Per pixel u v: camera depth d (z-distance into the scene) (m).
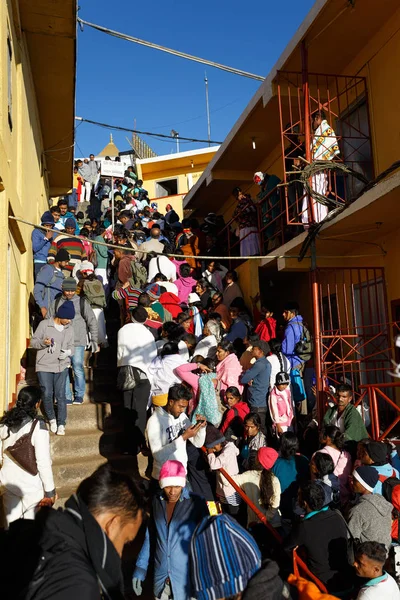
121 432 6.61
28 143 8.57
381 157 7.71
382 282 7.42
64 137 11.85
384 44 7.55
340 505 4.77
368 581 3.37
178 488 3.78
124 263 9.55
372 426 5.44
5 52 5.90
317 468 4.47
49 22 8.05
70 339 6.53
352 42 7.93
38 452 4.28
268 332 8.52
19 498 4.18
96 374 7.88
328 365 8.48
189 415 6.09
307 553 3.68
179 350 7.24
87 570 1.84
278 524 4.75
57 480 5.95
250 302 9.91
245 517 5.23
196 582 2.61
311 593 3.30
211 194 14.38
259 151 11.69
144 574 4.03
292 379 7.45
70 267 8.78
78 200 20.62
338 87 8.80
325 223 6.87
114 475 2.21
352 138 8.47
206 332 8.05
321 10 7.00
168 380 6.18
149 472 6.17
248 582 2.49
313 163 6.86
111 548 2.01
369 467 4.24
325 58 8.30
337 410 5.78
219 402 6.80
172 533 3.76
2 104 5.55
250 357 7.59
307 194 7.05
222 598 2.49
